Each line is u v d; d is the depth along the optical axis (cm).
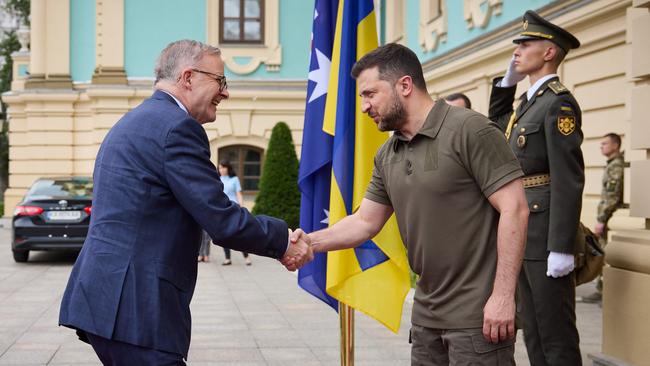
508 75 425
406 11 1684
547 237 378
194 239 280
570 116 373
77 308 262
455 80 1383
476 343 279
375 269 394
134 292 262
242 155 2116
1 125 2233
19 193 2206
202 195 266
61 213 1166
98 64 2077
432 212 284
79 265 273
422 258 290
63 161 2150
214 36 2105
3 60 4641
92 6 2128
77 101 2138
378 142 405
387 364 538
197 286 960
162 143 269
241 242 276
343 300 393
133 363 262
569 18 945
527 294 394
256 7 2114
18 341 610
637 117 457
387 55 292
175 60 292
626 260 430
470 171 278
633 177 456
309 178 422
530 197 384
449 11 1405
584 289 907
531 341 396
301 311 768
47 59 2133
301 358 558
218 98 301
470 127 277
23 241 1158
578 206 367
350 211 402
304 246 301
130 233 266
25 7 4528
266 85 2105
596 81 911
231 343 609
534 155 381
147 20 2089
